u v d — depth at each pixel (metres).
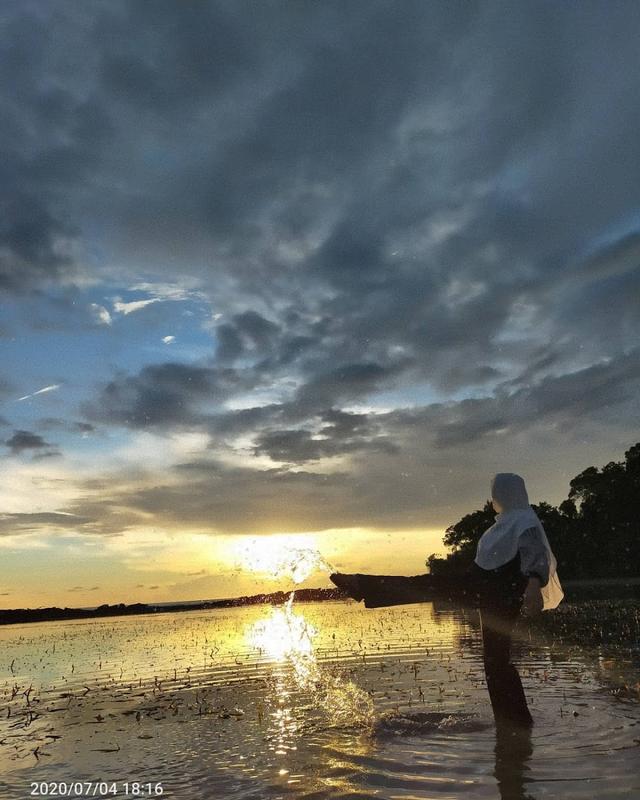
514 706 5.07
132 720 5.95
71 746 5.07
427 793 3.50
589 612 15.02
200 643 12.95
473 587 5.25
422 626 14.36
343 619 17.67
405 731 4.96
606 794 3.35
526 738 4.59
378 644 10.98
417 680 7.30
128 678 8.61
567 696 5.93
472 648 9.96
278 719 5.63
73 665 10.46
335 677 7.73
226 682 7.80
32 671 10.05
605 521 58.94
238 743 4.85
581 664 7.66
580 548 56.38
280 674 8.21
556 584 5.42
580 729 4.75
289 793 3.58
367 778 3.80
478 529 57.84
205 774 4.07
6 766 4.55
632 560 55.22
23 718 6.36
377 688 6.93
